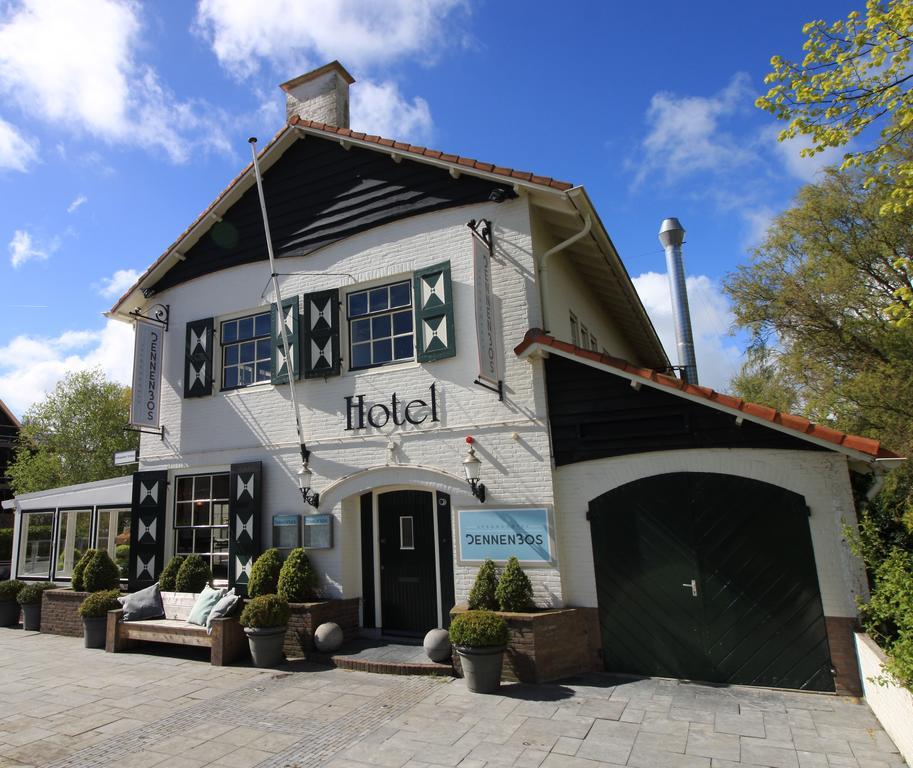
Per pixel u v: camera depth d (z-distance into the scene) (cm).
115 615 958
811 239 1634
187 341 1140
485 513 831
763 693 661
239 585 986
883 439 1306
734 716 597
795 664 667
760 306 1689
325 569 938
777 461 705
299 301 1041
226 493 1079
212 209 1130
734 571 707
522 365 845
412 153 955
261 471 1014
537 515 799
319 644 848
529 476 815
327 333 997
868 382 1343
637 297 1275
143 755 551
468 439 857
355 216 1017
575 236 853
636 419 775
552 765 505
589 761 509
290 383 992
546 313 867
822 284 1548
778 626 679
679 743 538
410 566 925
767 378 1703
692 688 683
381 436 930
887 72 641
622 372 767
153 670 837
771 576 690
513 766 505
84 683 780
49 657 928
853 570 656
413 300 945
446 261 927
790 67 676
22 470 2611
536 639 720
